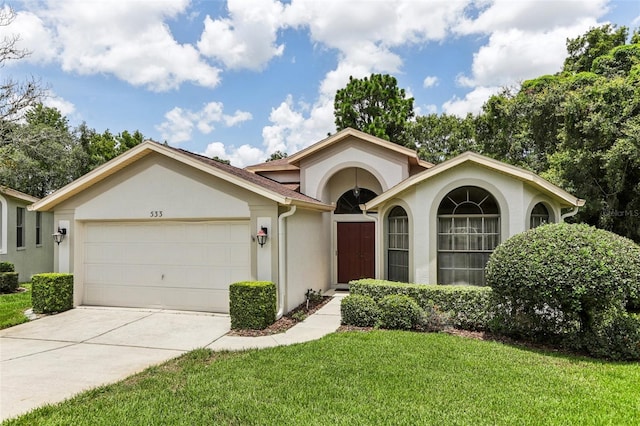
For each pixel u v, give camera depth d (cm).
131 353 680
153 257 1030
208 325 870
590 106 1558
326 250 1385
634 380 526
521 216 939
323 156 1374
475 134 2422
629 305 723
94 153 2953
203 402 466
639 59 1806
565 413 428
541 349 677
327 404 454
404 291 880
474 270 977
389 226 1113
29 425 417
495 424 404
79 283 1057
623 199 1653
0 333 813
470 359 608
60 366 614
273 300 876
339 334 772
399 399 466
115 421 422
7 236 1622
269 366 588
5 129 1689
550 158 1719
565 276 614
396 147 1280
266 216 929
